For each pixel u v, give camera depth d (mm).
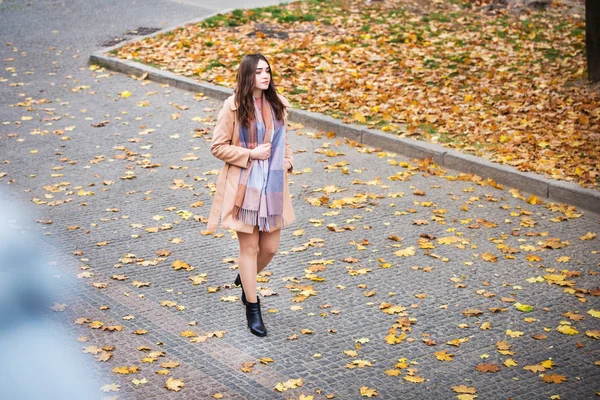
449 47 16031
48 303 7180
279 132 6676
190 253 8258
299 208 9383
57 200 9523
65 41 16609
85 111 12828
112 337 6645
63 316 6961
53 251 8234
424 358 6438
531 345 6637
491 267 8008
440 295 7465
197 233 8727
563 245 8500
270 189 6598
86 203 9453
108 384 5965
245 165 6539
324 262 8078
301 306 7238
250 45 16078
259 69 6484
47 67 15148
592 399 5910
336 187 10008
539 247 8445
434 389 6023
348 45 16125
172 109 13008
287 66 14836
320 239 8570
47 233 8648
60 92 13812
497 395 5961
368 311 7172
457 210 9414
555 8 18609
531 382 6125
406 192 9914
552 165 10344
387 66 14859
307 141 11664
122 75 14852
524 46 16047
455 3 19125
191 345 6570
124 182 10117
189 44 16078
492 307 7230
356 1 19156
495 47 16031
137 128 12094
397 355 6480
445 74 14359
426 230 8859
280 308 7215
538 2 18547
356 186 10070
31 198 9594
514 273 7887
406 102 12875
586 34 13594
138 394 5871
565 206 9531
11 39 16703
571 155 10688
